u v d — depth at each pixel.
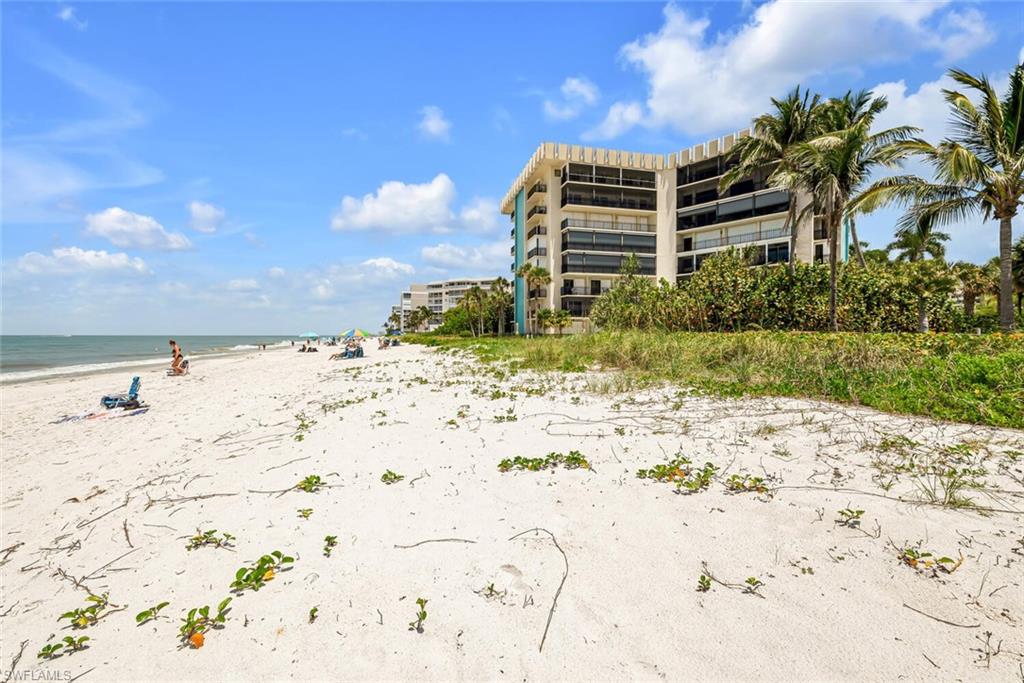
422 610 2.48
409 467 4.98
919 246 31.73
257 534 3.66
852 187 18.95
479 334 66.50
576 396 8.18
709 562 2.81
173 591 2.95
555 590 2.65
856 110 22.78
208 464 5.79
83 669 2.30
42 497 5.15
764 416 6.11
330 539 3.40
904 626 2.19
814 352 9.07
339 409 8.86
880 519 3.15
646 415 6.50
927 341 9.98
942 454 4.30
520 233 56.81
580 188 45.47
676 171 46.03
